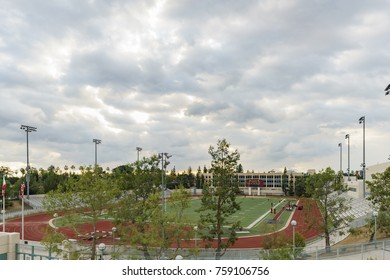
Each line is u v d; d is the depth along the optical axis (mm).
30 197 107875
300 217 86500
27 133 92312
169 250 35781
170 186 149250
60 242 32250
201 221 40562
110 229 66188
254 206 117688
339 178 46156
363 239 46906
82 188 34719
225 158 43844
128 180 53625
